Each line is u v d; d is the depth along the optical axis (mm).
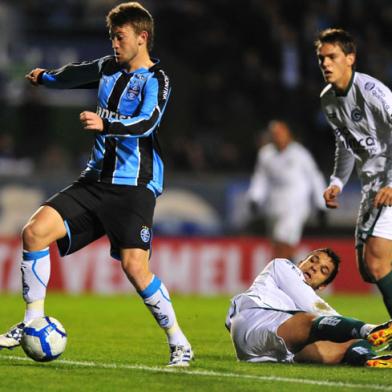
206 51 77625
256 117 74188
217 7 79188
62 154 68812
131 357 26516
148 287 23359
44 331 23078
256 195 51469
